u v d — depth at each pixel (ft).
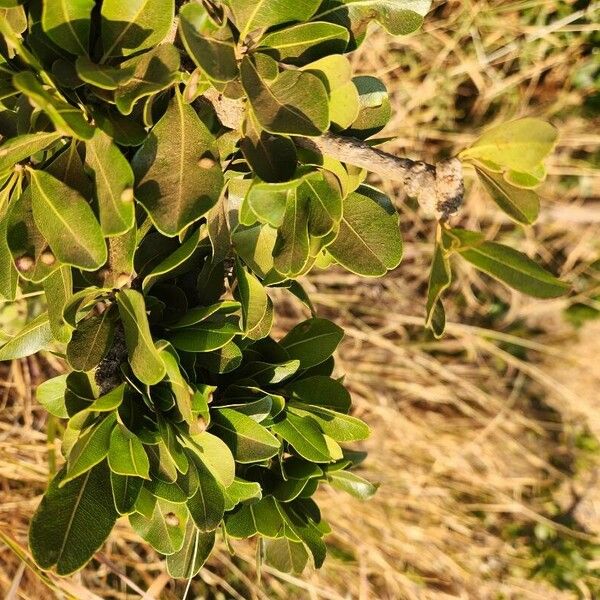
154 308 1.42
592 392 4.77
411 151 4.16
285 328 4.16
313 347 1.70
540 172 1.27
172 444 1.36
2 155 1.18
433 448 4.45
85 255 1.19
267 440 1.46
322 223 1.33
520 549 4.61
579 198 4.53
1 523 3.55
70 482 1.35
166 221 1.21
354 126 1.47
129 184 1.14
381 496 4.33
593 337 4.76
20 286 1.45
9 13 1.20
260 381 1.58
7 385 3.70
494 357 4.70
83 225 1.20
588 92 4.15
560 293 1.18
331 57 1.26
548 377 4.45
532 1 3.77
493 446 4.58
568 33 3.94
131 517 1.46
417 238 4.36
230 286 1.55
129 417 1.38
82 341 1.34
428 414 4.57
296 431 1.57
